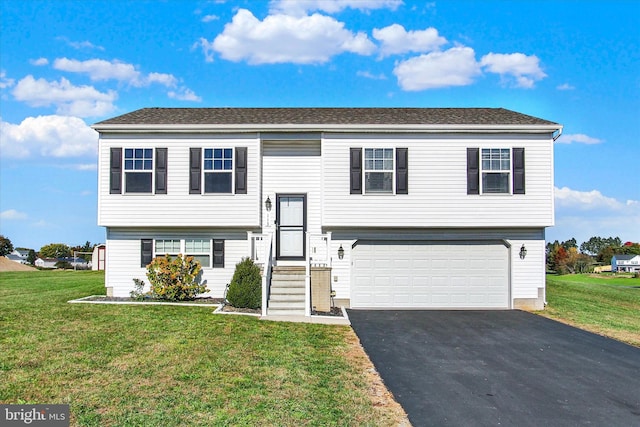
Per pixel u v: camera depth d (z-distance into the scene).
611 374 9.80
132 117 17.69
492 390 8.70
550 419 7.44
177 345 10.53
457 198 16.81
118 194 16.73
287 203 17.55
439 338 12.66
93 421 6.70
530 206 16.86
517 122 17.00
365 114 18.70
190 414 7.00
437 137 16.91
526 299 17.36
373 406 7.71
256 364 9.42
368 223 16.75
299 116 18.12
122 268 17.27
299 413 7.19
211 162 16.83
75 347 10.12
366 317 15.38
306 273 14.77
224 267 17.25
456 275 17.38
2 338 10.66
